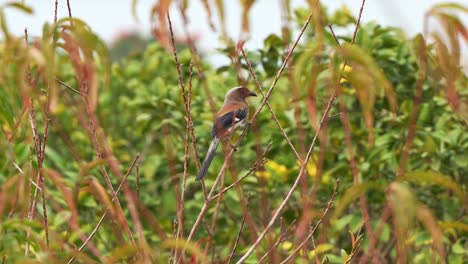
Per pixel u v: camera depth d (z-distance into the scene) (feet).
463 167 46.32
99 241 41.37
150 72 64.03
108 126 63.10
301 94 22.43
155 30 19.53
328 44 43.11
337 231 41.83
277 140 46.98
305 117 47.03
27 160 33.35
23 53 19.19
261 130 47.91
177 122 50.85
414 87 48.29
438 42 18.86
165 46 19.54
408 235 20.26
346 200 17.75
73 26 20.42
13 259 24.68
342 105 21.59
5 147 27.63
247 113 43.45
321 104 47.37
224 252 42.14
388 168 47.24
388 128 47.29
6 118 26.25
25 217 25.55
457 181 46.65
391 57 47.29
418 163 45.98
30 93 21.29
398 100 48.75
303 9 51.62
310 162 45.29
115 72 64.08
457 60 18.85
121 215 22.66
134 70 64.44
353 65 18.63
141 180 50.85
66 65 57.98
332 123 46.96
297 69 19.62
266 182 45.70
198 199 47.57
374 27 49.03
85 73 20.84
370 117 18.70
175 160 50.52
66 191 20.36
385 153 46.19
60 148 55.72
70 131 55.72
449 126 48.96
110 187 24.52
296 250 25.39
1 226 22.13
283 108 48.49
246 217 28.91
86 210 44.52
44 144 25.32
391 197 16.93
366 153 47.11
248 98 50.03
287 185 45.91
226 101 44.37
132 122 63.05
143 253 21.08
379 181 45.39
